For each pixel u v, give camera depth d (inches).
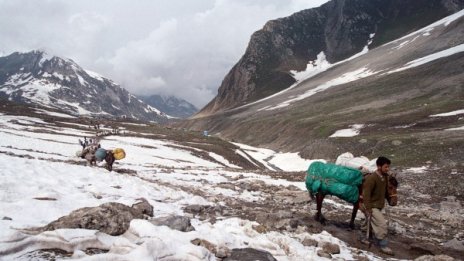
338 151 2503.7
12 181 390.0
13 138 1547.7
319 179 467.8
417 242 462.9
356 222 531.2
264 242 308.7
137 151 1920.5
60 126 3496.6
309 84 7765.8
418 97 3700.8
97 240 246.1
